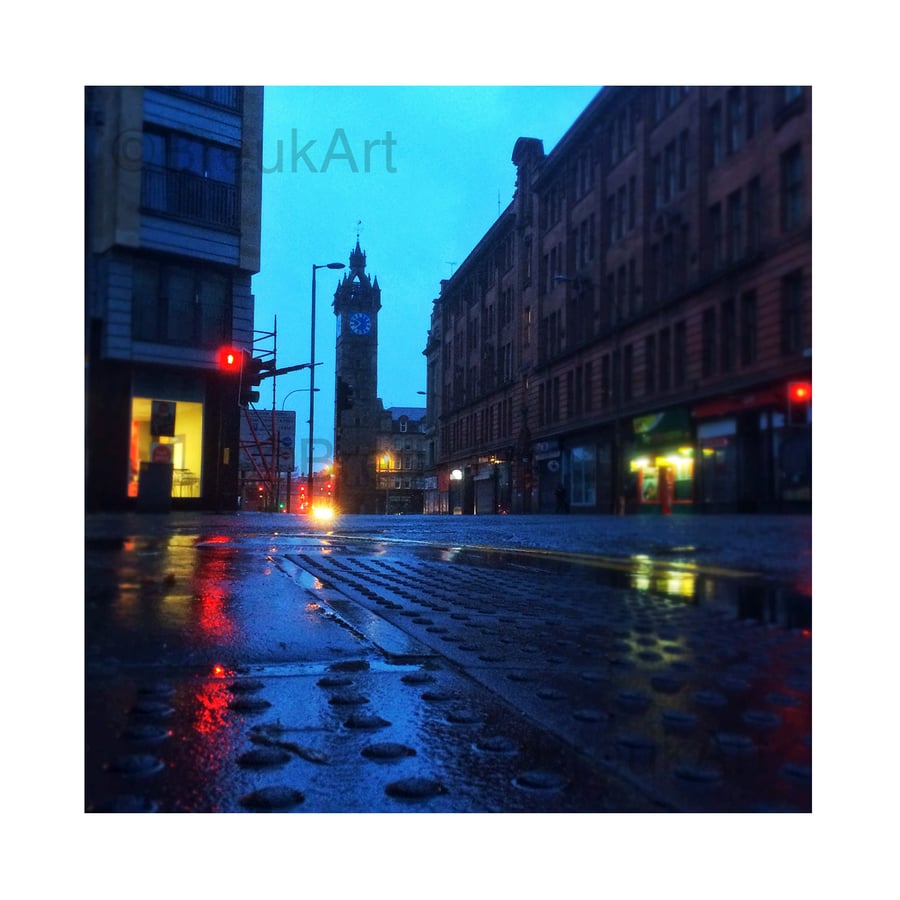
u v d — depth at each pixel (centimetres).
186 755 49
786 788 41
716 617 39
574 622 54
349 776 47
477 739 52
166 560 69
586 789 44
